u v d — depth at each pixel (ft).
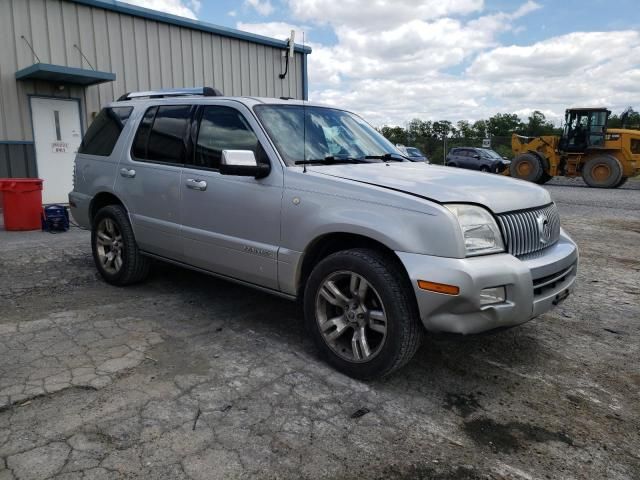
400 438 8.96
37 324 13.69
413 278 9.84
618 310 16.08
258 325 14.02
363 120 16.30
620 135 63.31
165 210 15.05
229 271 13.60
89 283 17.70
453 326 9.78
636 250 25.11
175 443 8.56
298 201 11.73
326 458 8.34
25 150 34.50
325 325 11.49
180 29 41.32
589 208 41.83
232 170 11.85
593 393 10.80
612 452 8.77
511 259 10.21
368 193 10.77
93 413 9.37
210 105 14.40
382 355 10.44
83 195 18.21
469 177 12.28
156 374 10.96
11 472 7.71
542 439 9.11
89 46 36.45
